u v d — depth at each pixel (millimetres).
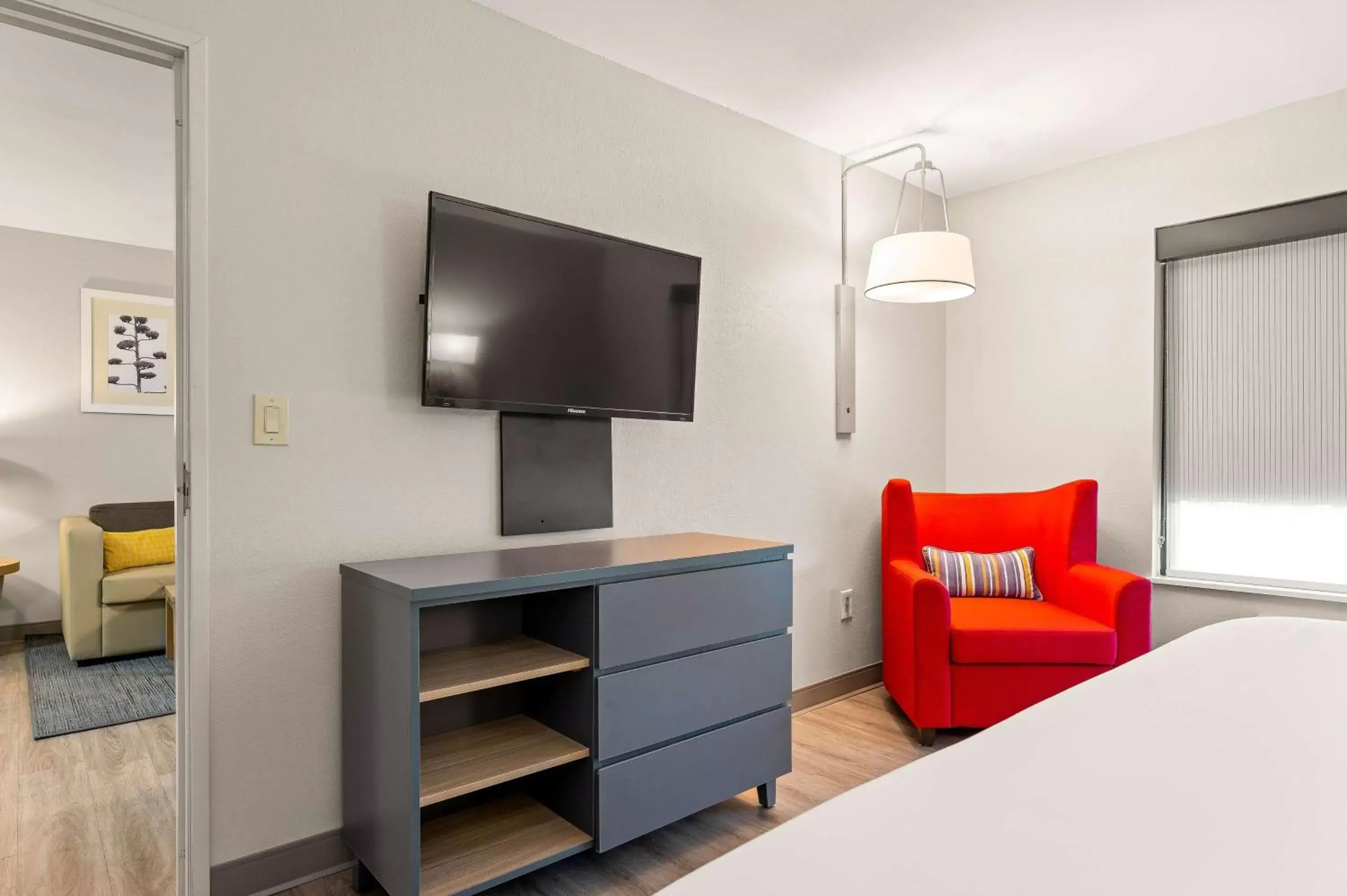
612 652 1939
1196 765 989
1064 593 3092
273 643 1929
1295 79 2764
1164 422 3395
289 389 1951
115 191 3863
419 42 2174
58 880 1955
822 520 3324
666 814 2043
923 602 2752
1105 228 3480
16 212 4203
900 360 3748
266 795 1919
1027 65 2648
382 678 1774
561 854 1878
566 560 2062
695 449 2850
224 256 1857
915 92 2850
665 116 2764
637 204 2672
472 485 2273
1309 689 1288
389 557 2111
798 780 2541
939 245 2807
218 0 1850
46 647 4277
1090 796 903
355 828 1929
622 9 2301
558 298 2299
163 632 4121
